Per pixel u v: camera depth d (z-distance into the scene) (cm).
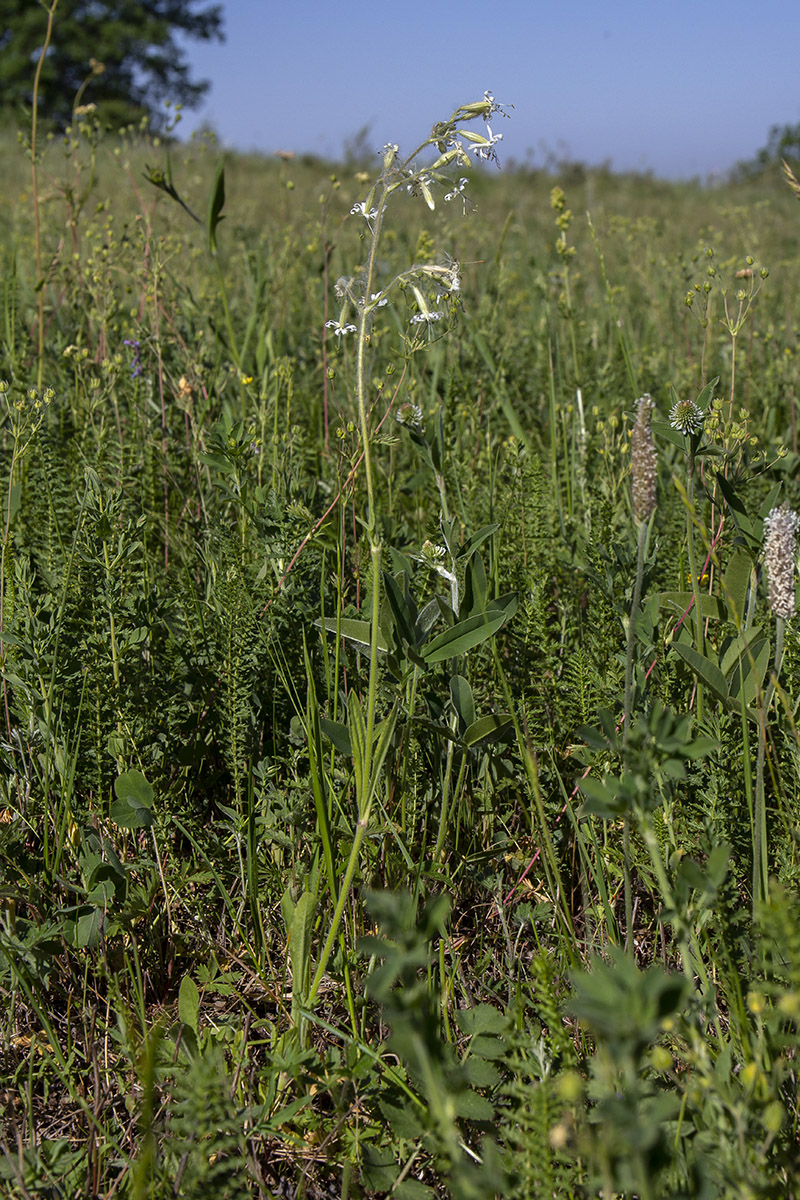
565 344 488
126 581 247
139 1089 178
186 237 521
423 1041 101
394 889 208
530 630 252
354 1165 163
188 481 357
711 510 279
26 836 224
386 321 473
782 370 445
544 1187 135
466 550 222
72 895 212
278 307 566
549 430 427
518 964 207
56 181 460
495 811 239
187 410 366
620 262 717
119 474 316
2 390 284
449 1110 101
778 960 172
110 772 233
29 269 584
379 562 181
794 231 1064
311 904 185
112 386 353
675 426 221
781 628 176
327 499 319
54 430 361
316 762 203
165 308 426
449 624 210
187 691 255
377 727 208
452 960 208
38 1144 168
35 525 311
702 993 177
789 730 215
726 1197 133
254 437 297
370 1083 171
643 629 219
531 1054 163
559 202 424
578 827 218
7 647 244
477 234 684
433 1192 156
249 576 268
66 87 3469
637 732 147
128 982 203
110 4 3638
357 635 215
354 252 595
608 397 430
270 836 214
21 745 228
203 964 209
